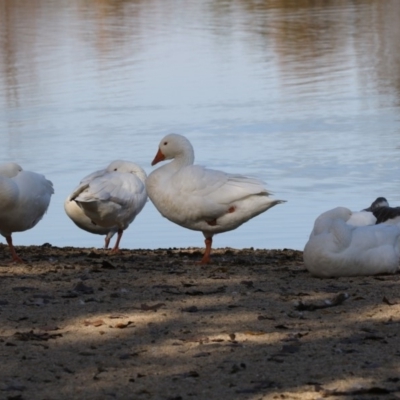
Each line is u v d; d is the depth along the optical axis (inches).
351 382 295.1
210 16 2402.8
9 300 402.3
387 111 1246.9
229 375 303.4
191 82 1502.2
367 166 944.9
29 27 2220.7
